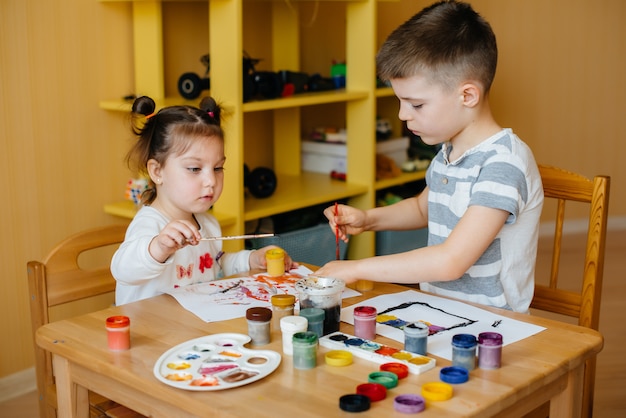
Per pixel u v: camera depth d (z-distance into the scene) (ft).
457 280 5.17
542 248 13.64
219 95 8.18
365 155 9.96
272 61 10.68
